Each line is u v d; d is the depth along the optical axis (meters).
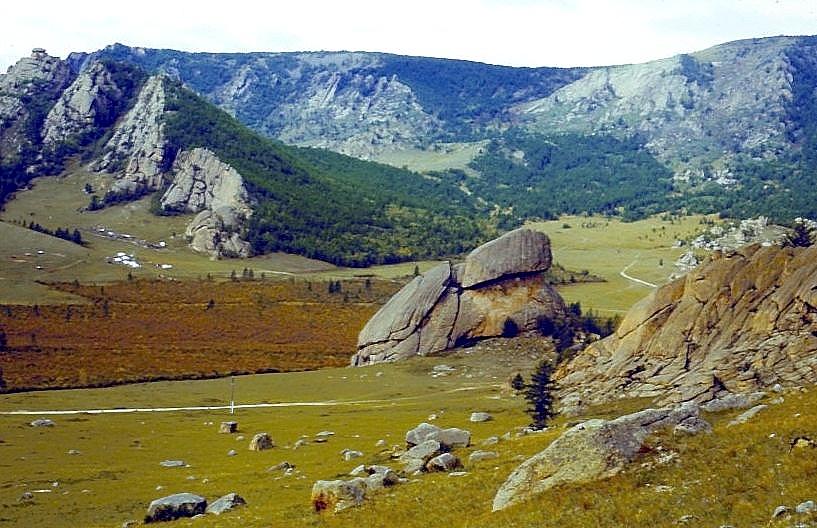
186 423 141.25
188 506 68.50
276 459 101.25
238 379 199.25
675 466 46.84
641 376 123.44
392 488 61.94
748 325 118.50
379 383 182.25
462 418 129.00
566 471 48.94
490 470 63.31
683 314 127.44
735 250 131.38
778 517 37.28
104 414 151.88
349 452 93.81
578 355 143.62
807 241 149.12
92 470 98.00
